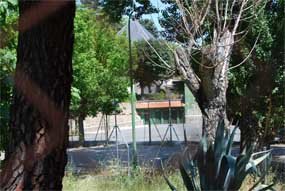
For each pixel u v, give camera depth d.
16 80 3.68
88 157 16.02
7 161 3.71
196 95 11.34
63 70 3.71
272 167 10.38
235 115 13.00
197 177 6.58
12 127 3.71
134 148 15.16
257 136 12.74
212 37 11.67
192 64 12.93
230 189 6.08
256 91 12.59
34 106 3.65
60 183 3.77
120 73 26.17
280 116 12.81
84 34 22.56
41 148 3.66
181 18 11.59
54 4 3.51
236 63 13.05
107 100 25.47
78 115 25.38
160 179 9.75
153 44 13.30
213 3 11.21
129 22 14.77
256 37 12.77
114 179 10.53
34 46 3.62
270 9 13.16
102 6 14.57
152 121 26.81
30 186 3.64
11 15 5.29
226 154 6.21
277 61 12.59
